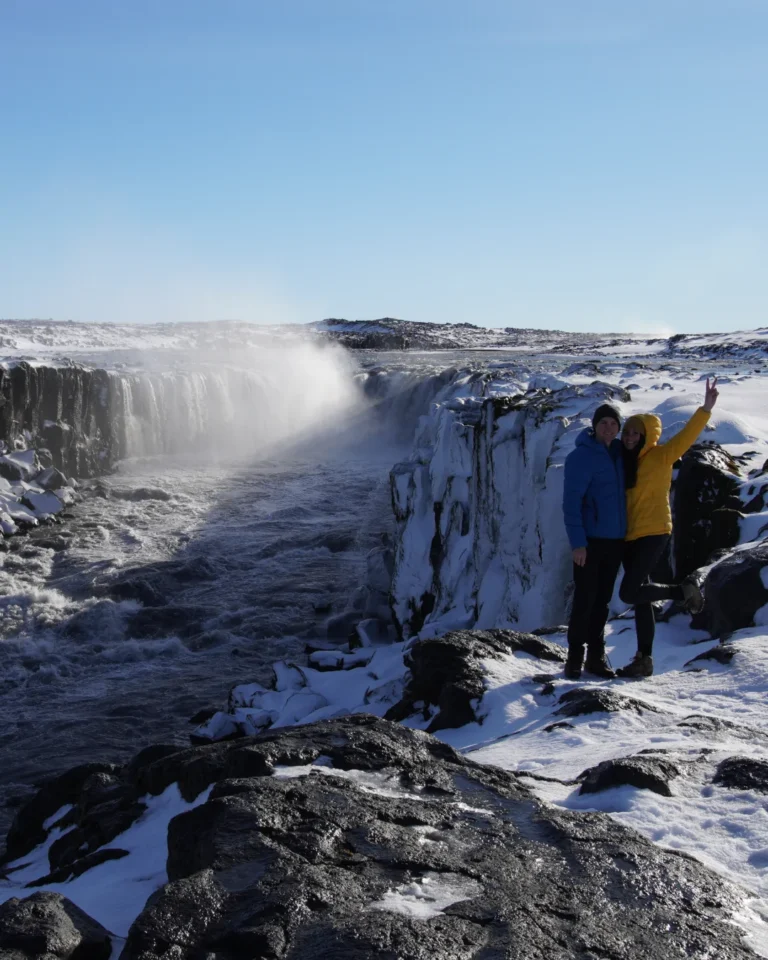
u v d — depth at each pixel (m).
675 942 2.93
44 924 3.27
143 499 31.86
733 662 6.79
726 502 11.27
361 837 3.67
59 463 33.56
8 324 80.56
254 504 31.41
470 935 2.95
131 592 23.06
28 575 24.14
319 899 3.16
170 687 18.06
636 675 7.03
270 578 24.34
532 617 13.81
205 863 3.58
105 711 16.95
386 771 4.55
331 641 20.27
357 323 112.94
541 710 6.59
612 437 6.76
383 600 21.22
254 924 3.02
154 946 2.94
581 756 5.21
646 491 6.77
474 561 16.59
